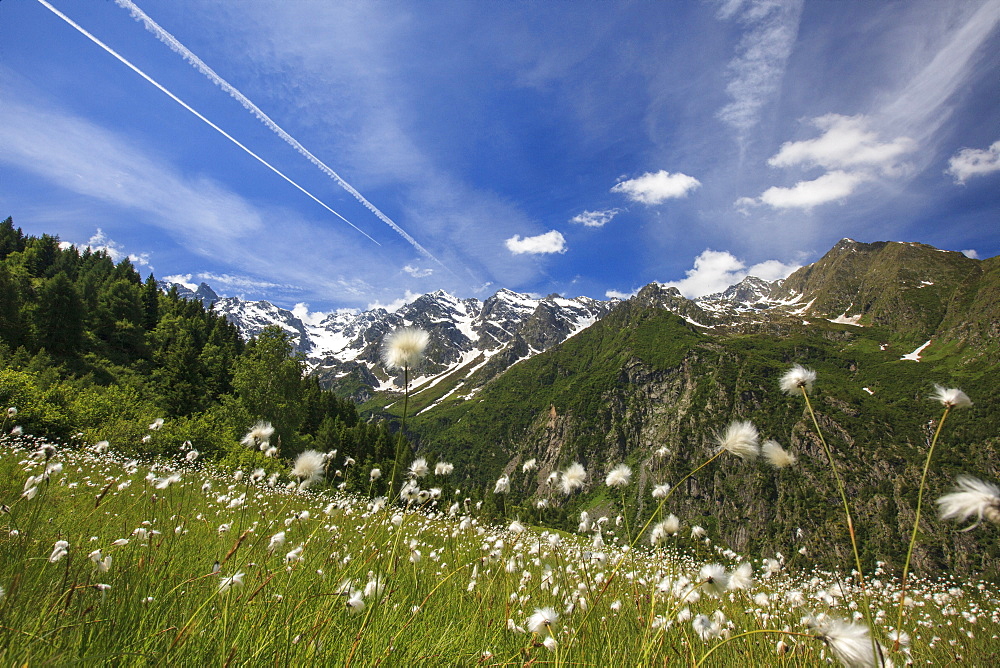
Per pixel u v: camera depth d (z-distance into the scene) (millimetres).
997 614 9977
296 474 4180
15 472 7566
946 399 2244
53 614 2855
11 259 109312
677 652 3588
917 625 8055
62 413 24719
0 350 52125
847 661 2357
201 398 64438
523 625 4156
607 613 4727
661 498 4191
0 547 3617
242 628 3174
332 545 5605
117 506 6262
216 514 7824
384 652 3234
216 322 126438
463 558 6758
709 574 3344
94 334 82250
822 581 7371
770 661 4031
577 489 5164
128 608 3166
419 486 5348
